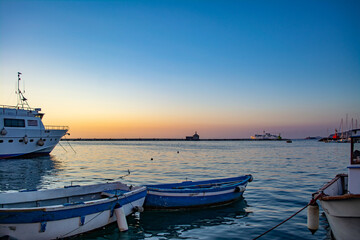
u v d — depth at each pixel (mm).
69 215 11367
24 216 10320
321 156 64875
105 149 106562
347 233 9984
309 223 10273
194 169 37500
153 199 15547
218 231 12828
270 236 12156
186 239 11922
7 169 34969
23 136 45250
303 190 21938
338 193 14000
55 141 51062
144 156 64500
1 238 10016
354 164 11969
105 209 12727
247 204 17516
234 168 38781
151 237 12125
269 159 55656
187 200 16062
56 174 31516
